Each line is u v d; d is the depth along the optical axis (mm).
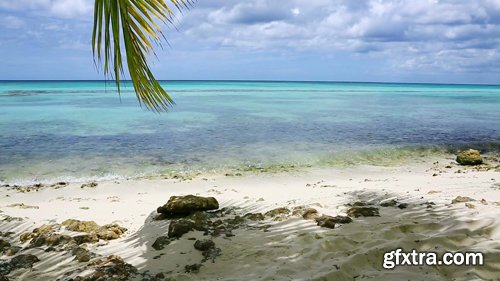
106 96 44000
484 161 12828
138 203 7559
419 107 35438
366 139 16375
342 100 45469
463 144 15648
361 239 4504
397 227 4766
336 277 3625
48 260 4543
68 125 19422
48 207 7254
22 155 12555
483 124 22141
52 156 12539
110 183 9703
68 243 5020
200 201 6305
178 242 4770
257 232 4961
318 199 6859
